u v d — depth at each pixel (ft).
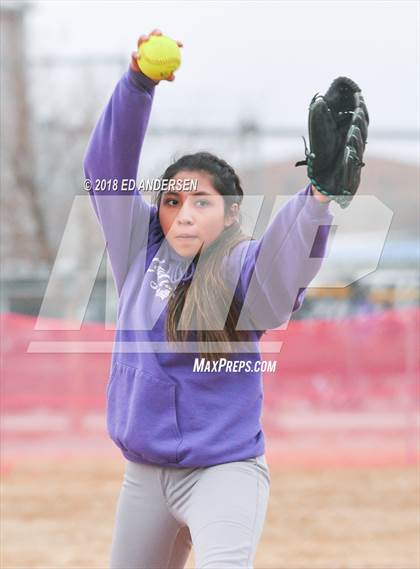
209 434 28.17
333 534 64.13
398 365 105.50
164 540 29.73
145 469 29.22
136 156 29.78
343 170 26.40
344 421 104.78
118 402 29.55
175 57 28.35
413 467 90.22
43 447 97.04
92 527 65.57
